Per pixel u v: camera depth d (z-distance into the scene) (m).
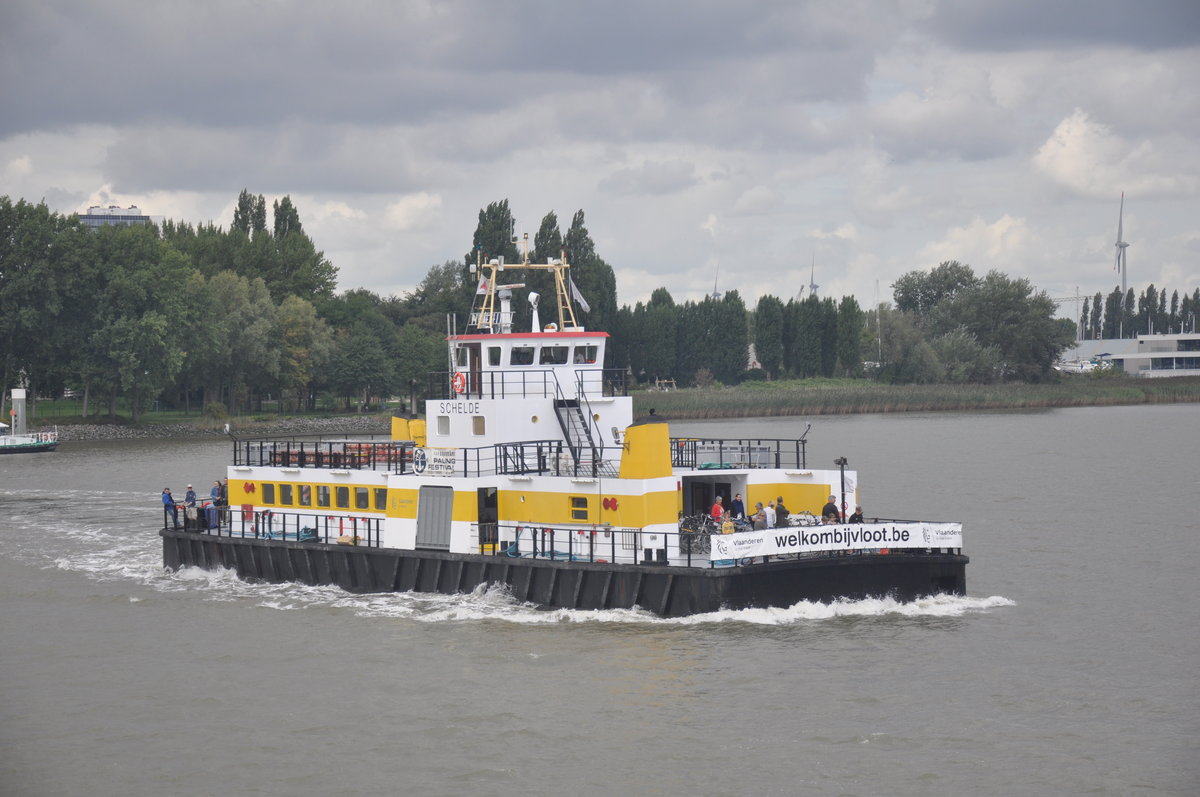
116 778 52.34
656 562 70.69
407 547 79.44
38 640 73.69
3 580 92.44
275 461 90.88
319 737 56.19
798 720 56.66
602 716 57.50
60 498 149.62
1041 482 150.25
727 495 77.94
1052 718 56.97
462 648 67.44
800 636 67.81
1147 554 96.94
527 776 51.50
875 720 56.62
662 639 67.12
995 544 102.56
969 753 53.09
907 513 122.62
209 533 90.75
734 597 68.94
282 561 85.12
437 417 81.62
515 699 59.84
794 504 78.44
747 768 51.81
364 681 63.19
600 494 72.38
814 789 49.81
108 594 85.94
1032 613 75.19
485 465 78.19
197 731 57.41
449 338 85.44
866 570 73.12
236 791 50.78
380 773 52.19
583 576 71.75
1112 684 61.59
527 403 79.38
